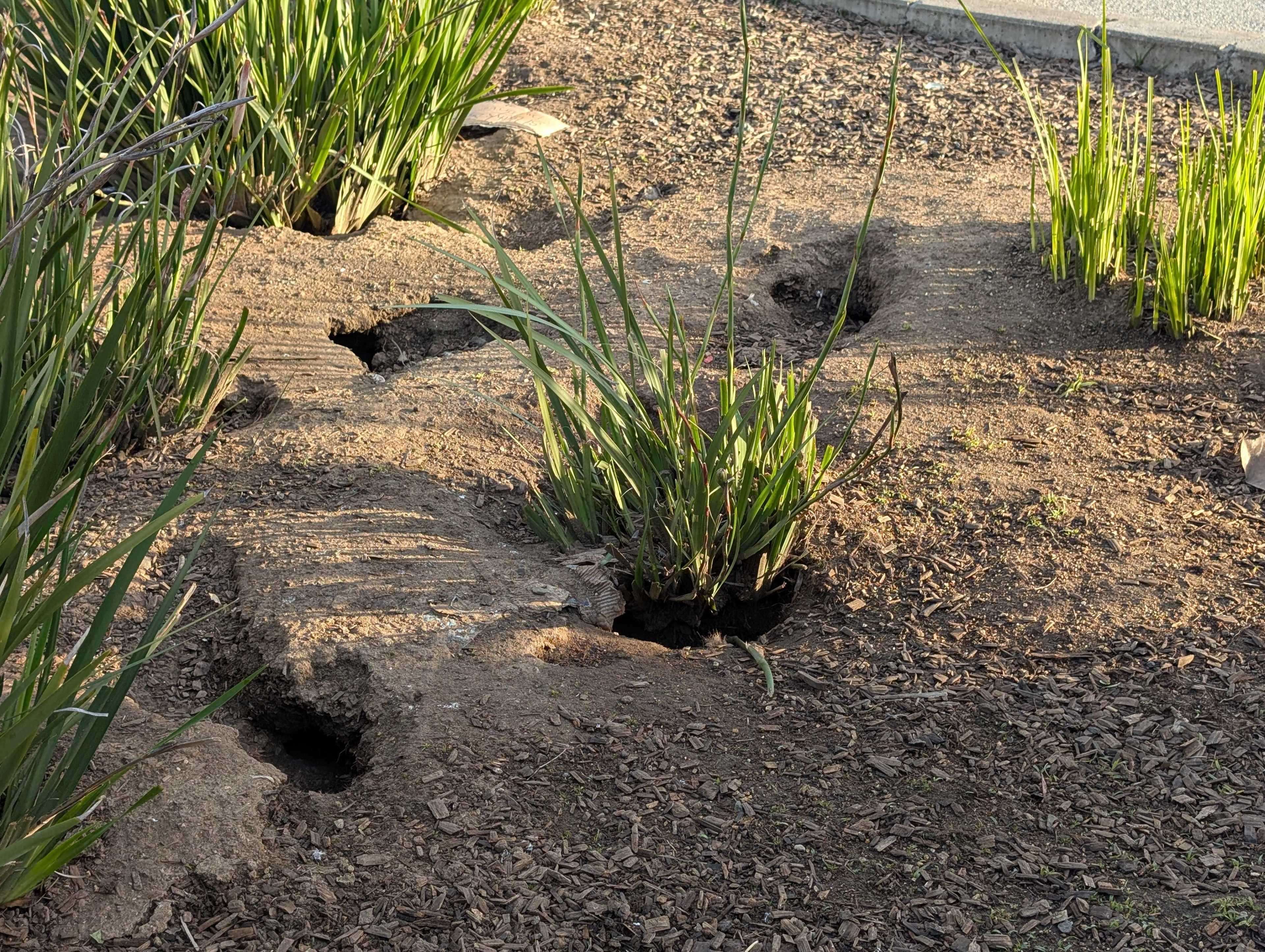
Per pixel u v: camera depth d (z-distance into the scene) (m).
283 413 3.93
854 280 4.88
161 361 3.71
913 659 2.94
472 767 2.61
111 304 4.09
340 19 4.99
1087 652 2.91
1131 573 3.16
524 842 2.44
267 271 4.76
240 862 2.38
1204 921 2.24
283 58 4.86
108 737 2.64
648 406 3.93
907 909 2.30
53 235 3.23
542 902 2.31
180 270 3.95
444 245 5.04
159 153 1.76
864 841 2.45
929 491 3.54
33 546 2.11
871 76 6.61
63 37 4.65
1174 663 2.86
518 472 3.66
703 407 3.92
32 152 3.08
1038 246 4.78
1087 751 2.64
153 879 2.33
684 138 6.05
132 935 2.23
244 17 4.74
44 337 3.34
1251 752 2.61
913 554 3.29
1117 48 6.59
